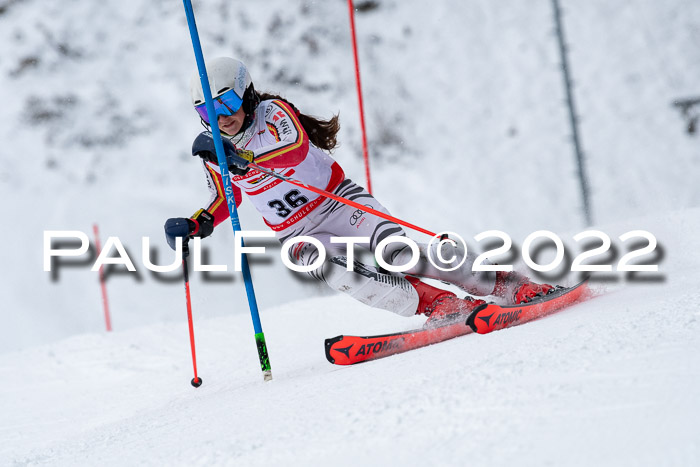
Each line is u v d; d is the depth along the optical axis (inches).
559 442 174.7
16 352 777.6
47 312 1333.7
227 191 406.3
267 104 440.1
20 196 1510.8
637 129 1611.7
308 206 451.5
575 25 1732.3
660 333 254.4
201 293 1352.1
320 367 429.4
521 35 1737.2
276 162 412.8
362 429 220.1
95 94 1652.3
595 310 380.5
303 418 252.7
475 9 1779.0
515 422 194.4
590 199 1520.7
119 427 366.9
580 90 1660.9
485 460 174.2
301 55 1724.9
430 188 1582.2
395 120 1665.8
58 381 659.4
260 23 1744.6
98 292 1362.0
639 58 1690.5
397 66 1722.4
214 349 689.0
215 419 296.5
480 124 1656.0
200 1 1769.2
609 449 165.2
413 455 189.3
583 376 219.9
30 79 1651.1
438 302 434.3
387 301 433.7
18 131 1599.4
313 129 465.7
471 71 1711.4
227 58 426.9
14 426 530.6
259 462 216.7
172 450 257.0
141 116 1647.4
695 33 1720.0
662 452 157.8
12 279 1375.5
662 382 199.5
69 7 1736.0
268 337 678.5
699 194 1519.4
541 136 1624.0
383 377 298.0
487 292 461.7
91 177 1558.8
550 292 445.7
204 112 423.2
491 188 1571.1
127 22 1744.6
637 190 1529.3
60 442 424.8
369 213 450.0
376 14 1782.7
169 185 1567.4
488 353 296.4
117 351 727.1
